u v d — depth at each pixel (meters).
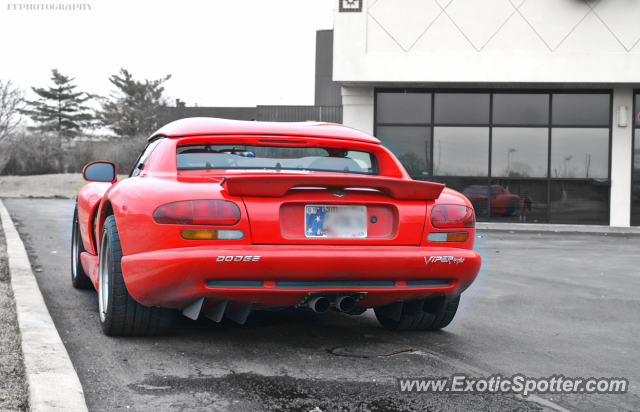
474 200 17.06
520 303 5.21
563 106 16.80
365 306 3.47
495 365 3.29
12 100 51.34
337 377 2.98
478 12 16.16
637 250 10.17
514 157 16.94
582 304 5.23
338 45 16.38
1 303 4.11
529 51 16.06
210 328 3.90
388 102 17.25
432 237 3.39
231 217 3.06
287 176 3.09
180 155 3.65
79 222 5.02
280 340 3.65
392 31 16.36
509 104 16.94
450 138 17.09
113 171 4.62
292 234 3.17
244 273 3.01
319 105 34.62
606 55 15.75
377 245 3.28
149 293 3.17
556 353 3.59
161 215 3.06
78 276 5.07
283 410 2.53
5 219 11.13
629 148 16.59
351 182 3.17
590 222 16.77
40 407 2.35
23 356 2.97
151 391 2.70
